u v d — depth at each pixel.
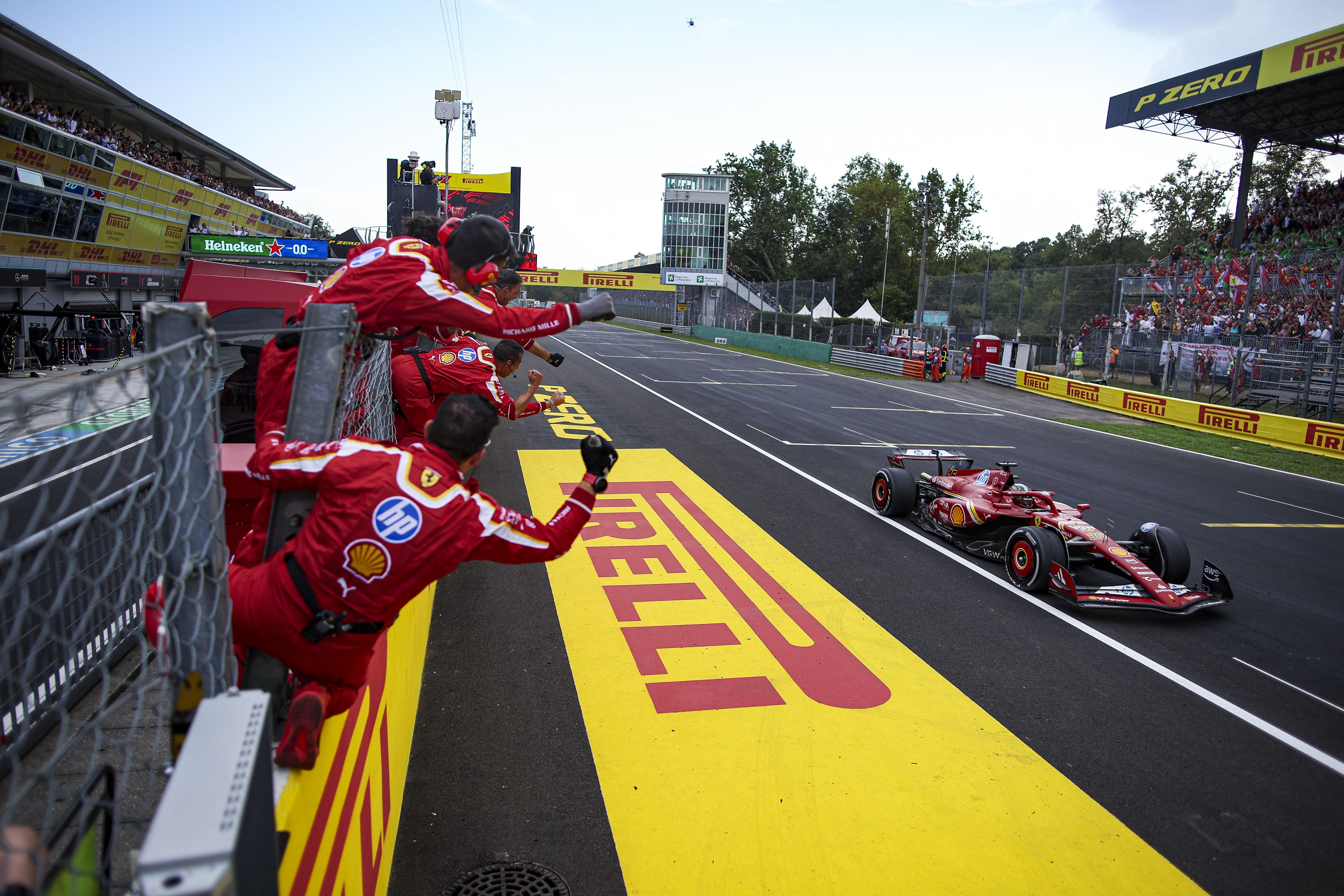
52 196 20.12
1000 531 8.16
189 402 1.43
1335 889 3.38
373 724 2.74
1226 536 8.88
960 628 5.92
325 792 1.96
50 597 2.48
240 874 1.15
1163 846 3.60
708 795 3.83
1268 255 22.61
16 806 1.04
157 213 25.50
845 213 65.31
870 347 31.69
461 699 4.62
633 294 71.00
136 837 2.07
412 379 4.09
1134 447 14.94
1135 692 5.03
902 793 3.90
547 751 4.13
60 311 19.62
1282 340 19.83
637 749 4.19
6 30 19.84
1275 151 42.00
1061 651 5.59
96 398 1.13
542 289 79.88
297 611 1.81
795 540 7.89
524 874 3.24
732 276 61.62
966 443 14.39
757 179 70.19
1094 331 26.23
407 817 3.55
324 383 2.00
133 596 3.12
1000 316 29.53
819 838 3.55
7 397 0.92
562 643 5.42
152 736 2.66
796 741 4.32
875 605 6.29
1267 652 5.71
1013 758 4.25
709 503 9.19
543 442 12.38
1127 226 55.22
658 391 20.00
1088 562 6.81
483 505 1.96
